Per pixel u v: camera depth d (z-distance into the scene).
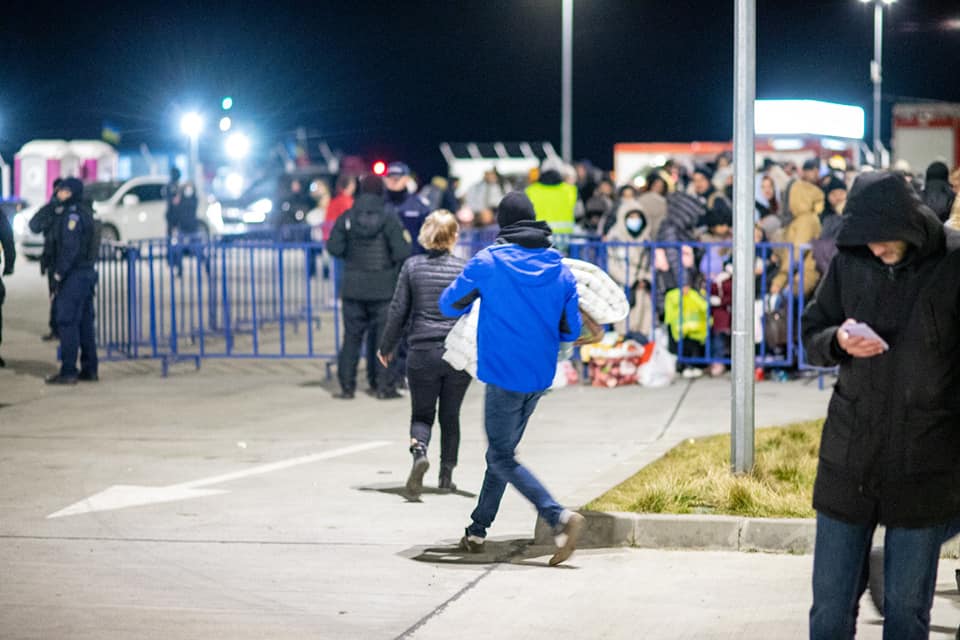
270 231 31.67
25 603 10.35
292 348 27.03
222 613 10.12
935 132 47.06
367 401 20.70
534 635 9.67
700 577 11.23
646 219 23.97
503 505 13.78
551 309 11.19
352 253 20.56
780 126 36.72
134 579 11.04
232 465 15.74
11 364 24.39
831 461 7.45
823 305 7.59
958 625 9.80
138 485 14.65
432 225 13.69
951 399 7.30
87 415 19.31
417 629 9.79
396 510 13.49
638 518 12.22
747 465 13.72
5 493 14.24
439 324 13.66
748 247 13.59
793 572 11.39
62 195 22.17
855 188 7.34
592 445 16.83
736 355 13.67
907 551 7.34
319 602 10.44
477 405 20.47
